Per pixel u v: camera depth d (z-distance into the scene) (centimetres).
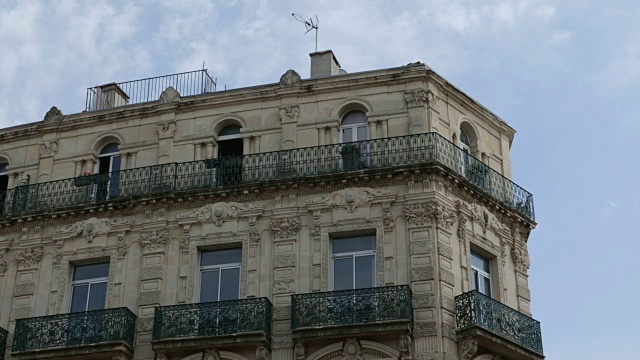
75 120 4091
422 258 3428
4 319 3766
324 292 3384
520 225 3888
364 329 3272
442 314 3338
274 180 3662
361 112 3831
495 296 3669
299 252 3559
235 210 3684
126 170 3891
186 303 3572
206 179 3781
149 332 3550
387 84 3806
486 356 3381
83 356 3494
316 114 3822
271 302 3484
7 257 3884
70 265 3809
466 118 3934
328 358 3316
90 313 3556
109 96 4356
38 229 3881
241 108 3925
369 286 3491
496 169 4006
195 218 3709
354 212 3566
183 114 3975
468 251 3575
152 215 3769
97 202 3822
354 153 3672
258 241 3619
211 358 3400
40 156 4091
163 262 3678
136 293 3656
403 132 3709
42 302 3750
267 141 3834
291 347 3381
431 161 3544
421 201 3522
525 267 3844
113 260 3741
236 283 3628
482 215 3697
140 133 4003
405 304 3300
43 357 3509
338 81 3841
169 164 3847
